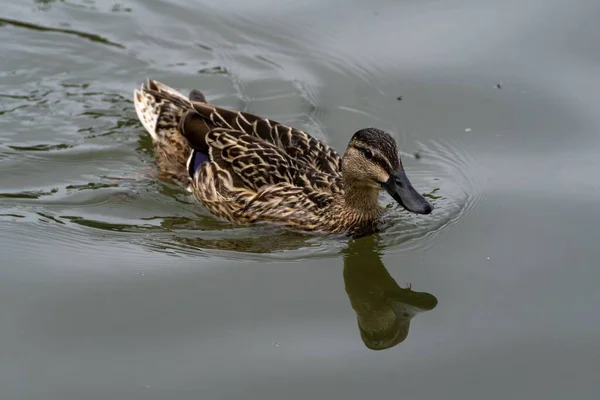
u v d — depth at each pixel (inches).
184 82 676.7
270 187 540.7
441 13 733.9
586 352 440.8
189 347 443.2
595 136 610.2
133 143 621.6
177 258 512.4
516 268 502.6
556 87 653.3
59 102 652.7
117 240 528.4
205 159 571.5
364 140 511.8
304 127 633.0
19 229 530.3
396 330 462.9
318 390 419.2
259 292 485.4
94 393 412.8
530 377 427.2
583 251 513.0
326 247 530.3
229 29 730.8
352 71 684.1
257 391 416.5
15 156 597.0
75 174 587.2
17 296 475.5
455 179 583.2
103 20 734.5
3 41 703.7
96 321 459.2
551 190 567.8
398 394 418.3
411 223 548.4
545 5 731.4
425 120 635.5
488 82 663.8
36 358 433.7
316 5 749.9
